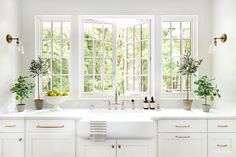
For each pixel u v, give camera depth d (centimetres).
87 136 282
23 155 296
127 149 288
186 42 370
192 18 366
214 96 353
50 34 368
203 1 356
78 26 357
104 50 372
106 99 359
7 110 324
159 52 358
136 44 381
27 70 357
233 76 299
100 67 371
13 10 336
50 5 355
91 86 370
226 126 294
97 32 370
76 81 356
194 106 360
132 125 280
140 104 358
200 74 359
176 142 295
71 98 358
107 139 287
